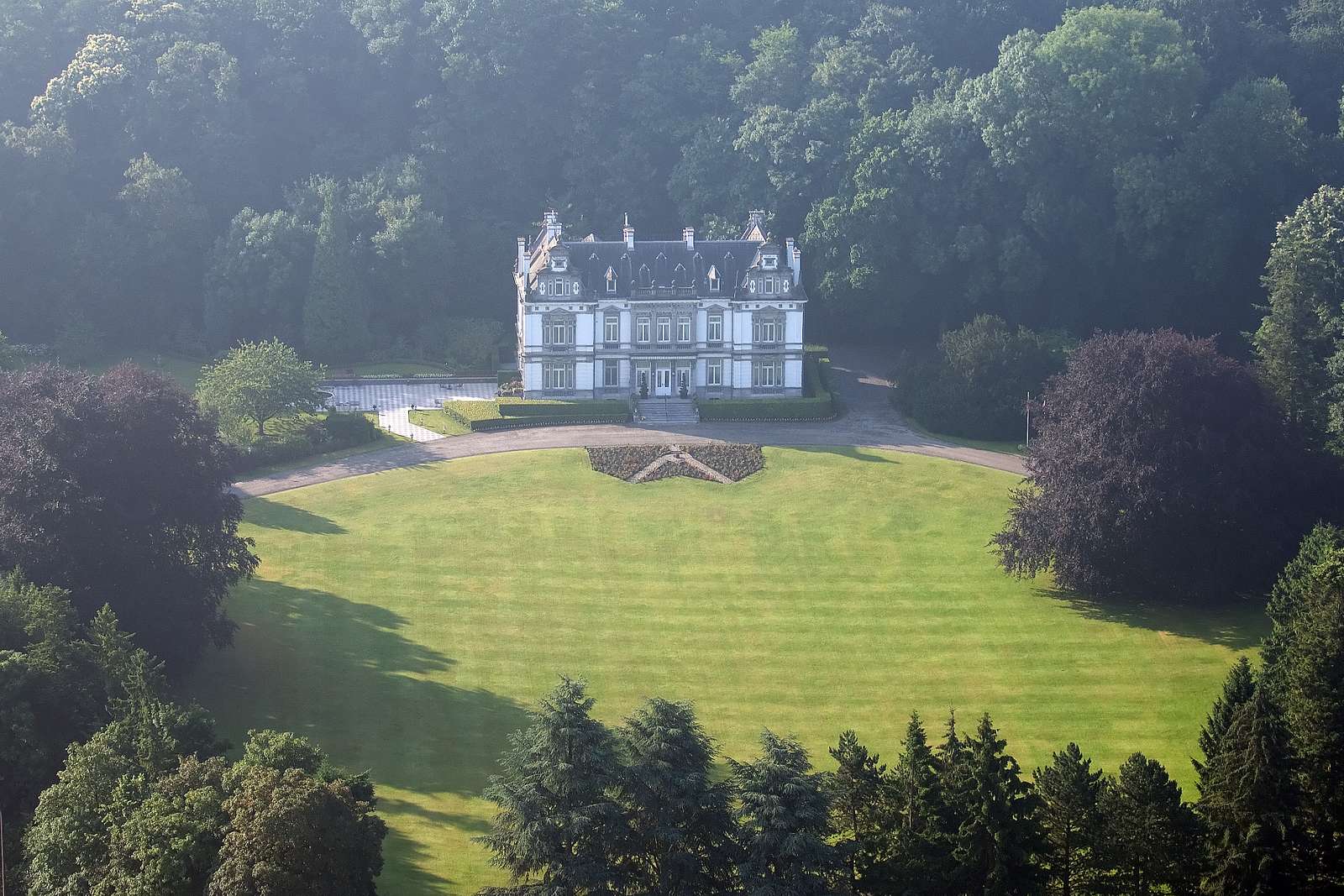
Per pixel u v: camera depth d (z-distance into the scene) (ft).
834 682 543.39
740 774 390.42
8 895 393.91
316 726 506.48
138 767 404.57
